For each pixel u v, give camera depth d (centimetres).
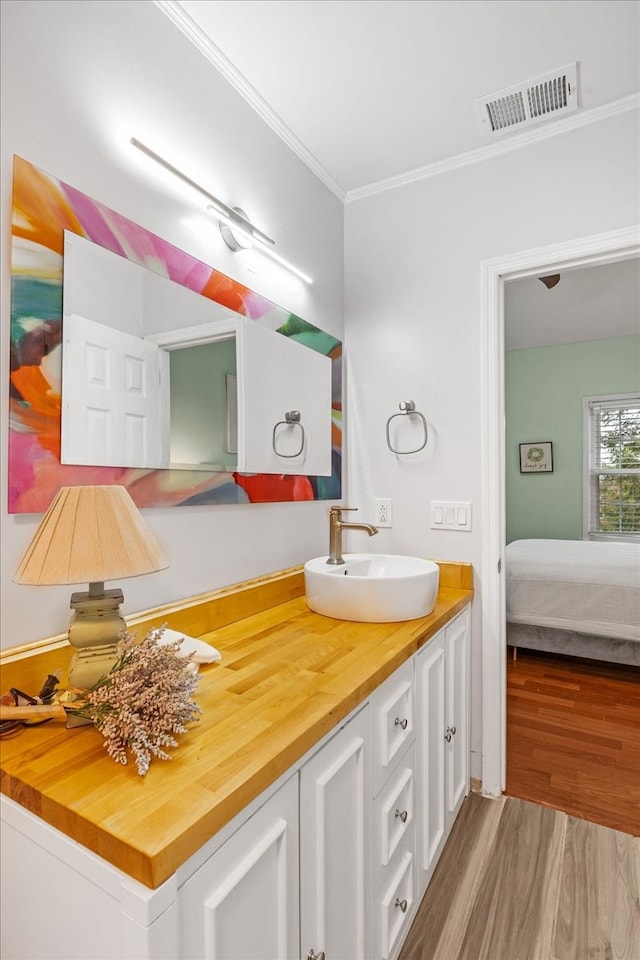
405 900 131
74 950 68
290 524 188
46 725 90
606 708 271
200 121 148
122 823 64
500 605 195
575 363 506
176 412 138
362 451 223
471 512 198
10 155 101
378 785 118
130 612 125
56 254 109
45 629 106
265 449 174
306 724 89
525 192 189
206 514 150
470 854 163
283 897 83
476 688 196
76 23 114
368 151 196
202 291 147
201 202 149
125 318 124
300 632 143
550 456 515
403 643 133
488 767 194
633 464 482
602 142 177
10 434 100
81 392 113
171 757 79
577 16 140
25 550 100
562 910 143
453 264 203
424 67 157
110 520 91
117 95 124
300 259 196
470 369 199
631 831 174
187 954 65
